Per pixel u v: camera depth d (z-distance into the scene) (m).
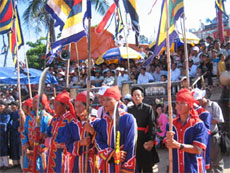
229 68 8.91
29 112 5.27
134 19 7.21
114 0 5.44
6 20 6.34
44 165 4.55
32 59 22.53
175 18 4.32
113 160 3.33
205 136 3.34
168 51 3.50
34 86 13.73
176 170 3.44
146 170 4.67
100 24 5.55
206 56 9.16
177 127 3.49
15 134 8.10
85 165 3.60
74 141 3.88
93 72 13.26
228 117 8.28
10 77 12.64
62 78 13.73
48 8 5.71
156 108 8.86
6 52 7.03
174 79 10.26
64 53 6.44
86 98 3.90
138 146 4.63
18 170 7.80
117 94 3.49
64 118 4.07
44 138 4.40
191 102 3.40
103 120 3.56
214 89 8.63
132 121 3.37
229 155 7.21
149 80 10.71
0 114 8.10
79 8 4.93
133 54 13.39
